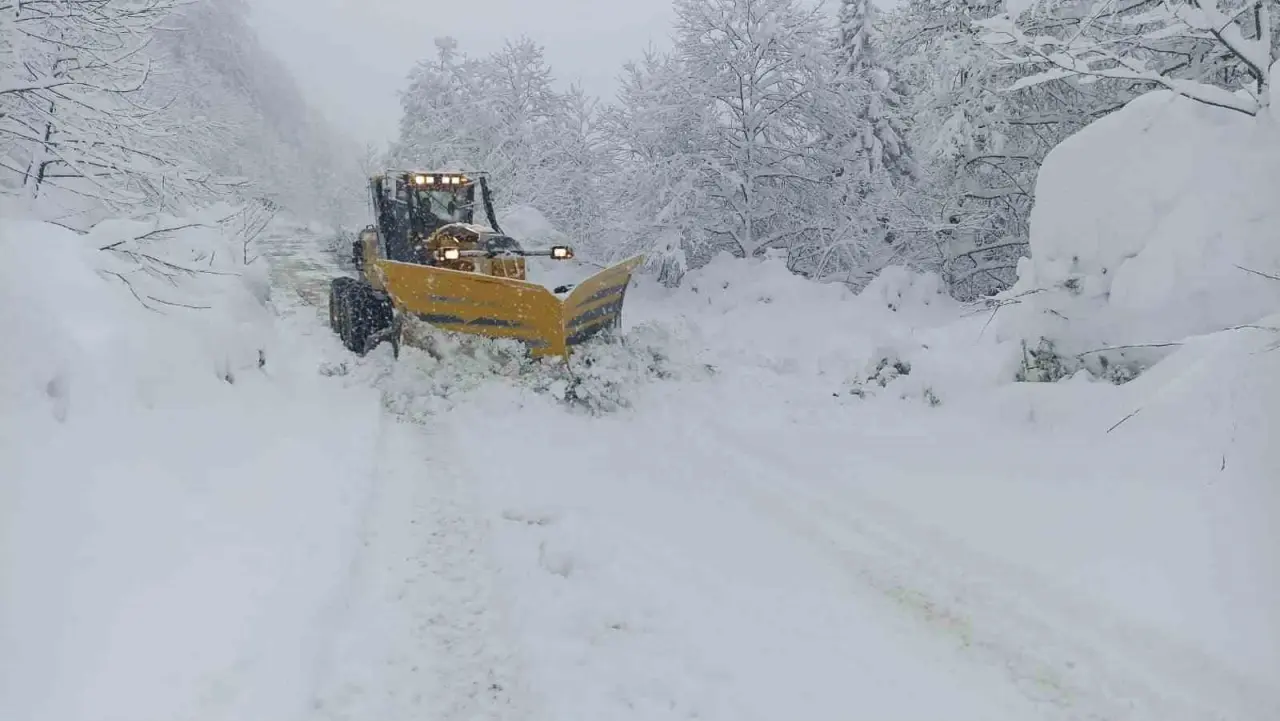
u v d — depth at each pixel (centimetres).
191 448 468
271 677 305
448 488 521
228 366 621
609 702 309
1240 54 580
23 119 603
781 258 1472
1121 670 324
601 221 1655
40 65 613
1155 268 582
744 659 338
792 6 1501
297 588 367
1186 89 590
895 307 1210
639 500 513
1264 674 307
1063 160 659
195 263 680
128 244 552
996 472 529
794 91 1540
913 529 461
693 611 376
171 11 634
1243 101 578
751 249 1502
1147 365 581
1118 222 612
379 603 376
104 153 582
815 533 464
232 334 650
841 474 554
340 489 496
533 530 460
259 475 485
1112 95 1107
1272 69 569
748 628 362
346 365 789
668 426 679
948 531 452
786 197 1568
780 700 311
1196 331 557
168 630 318
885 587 400
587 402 707
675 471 571
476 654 338
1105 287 621
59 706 267
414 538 445
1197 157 587
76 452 388
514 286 727
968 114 1244
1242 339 493
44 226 544
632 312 1300
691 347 948
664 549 439
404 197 920
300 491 480
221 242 785
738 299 1273
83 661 288
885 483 531
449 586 393
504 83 2078
